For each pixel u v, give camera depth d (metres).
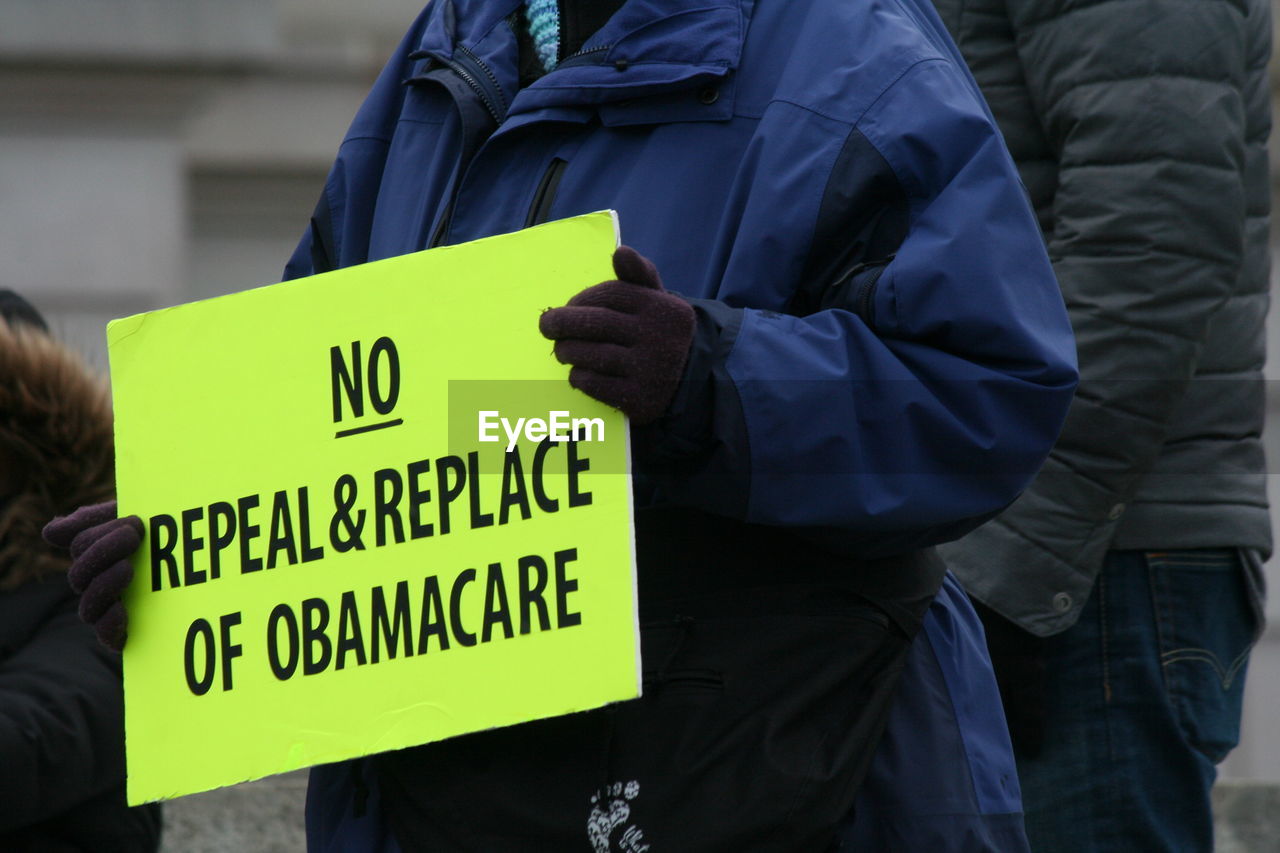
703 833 6.72
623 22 7.47
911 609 7.25
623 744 6.85
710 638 6.97
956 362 6.79
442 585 6.83
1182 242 9.85
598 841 6.79
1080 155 10.09
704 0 7.47
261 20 23.95
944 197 6.96
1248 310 10.63
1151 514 10.09
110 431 10.01
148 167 23.78
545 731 6.93
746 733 6.82
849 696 7.05
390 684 6.85
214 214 23.97
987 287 6.80
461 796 6.98
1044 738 10.05
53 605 9.49
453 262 7.02
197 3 23.81
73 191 23.62
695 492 6.74
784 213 7.06
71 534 7.59
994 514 6.99
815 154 7.07
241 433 7.32
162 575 7.38
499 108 7.96
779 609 7.04
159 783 7.20
